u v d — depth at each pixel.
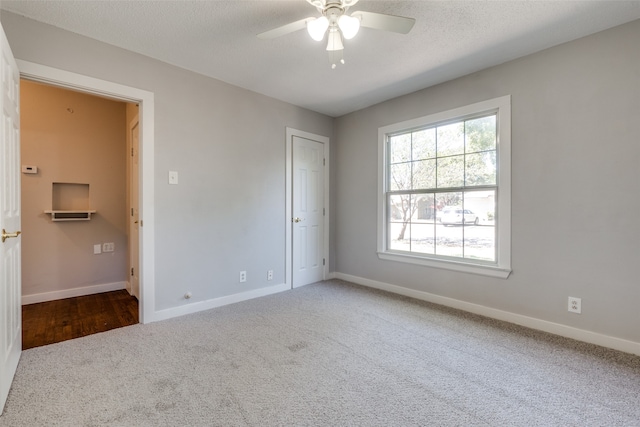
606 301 2.26
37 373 1.87
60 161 3.46
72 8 2.01
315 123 4.12
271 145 3.61
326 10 1.72
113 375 1.86
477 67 2.85
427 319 2.81
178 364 2.00
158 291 2.75
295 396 1.68
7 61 1.67
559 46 2.45
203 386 1.76
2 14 2.01
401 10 2.03
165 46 2.50
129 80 2.55
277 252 3.69
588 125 2.31
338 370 1.94
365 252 4.02
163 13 2.07
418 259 3.41
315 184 4.15
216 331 2.52
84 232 3.62
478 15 2.08
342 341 2.36
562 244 2.45
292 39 2.39
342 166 4.32
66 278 3.50
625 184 2.17
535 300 2.60
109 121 3.79
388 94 3.53
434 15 2.08
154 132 2.70
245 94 3.36
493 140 2.88
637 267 2.13
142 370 1.92
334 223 4.43
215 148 3.10
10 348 1.74
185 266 2.91
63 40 2.24
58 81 2.22
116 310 3.07
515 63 2.68
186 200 2.90
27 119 3.26
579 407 1.59
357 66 2.84
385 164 3.78
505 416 1.53
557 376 1.88
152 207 2.69
